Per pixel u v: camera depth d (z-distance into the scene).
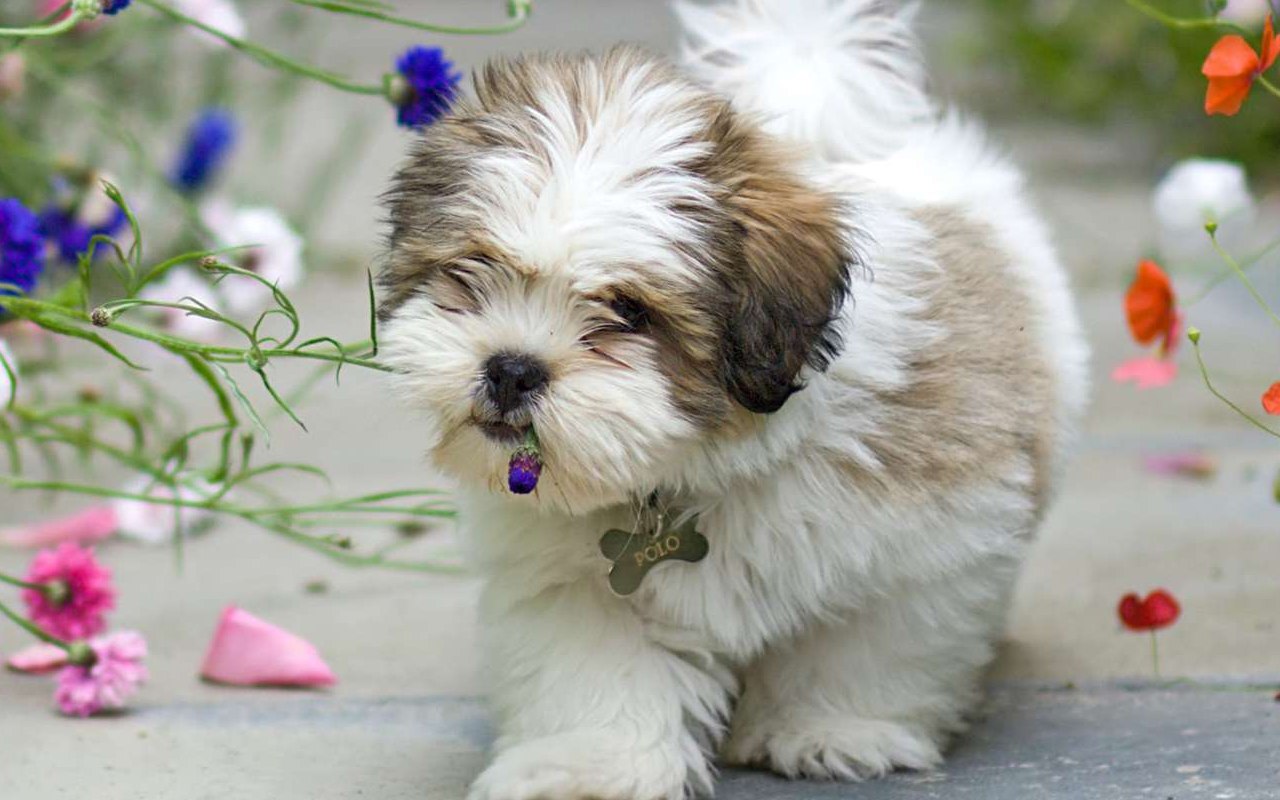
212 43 8.44
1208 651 5.91
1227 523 7.44
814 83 5.37
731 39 5.74
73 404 7.44
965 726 5.18
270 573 7.14
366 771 4.93
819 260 4.42
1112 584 6.68
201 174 9.95
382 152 15.57
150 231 9.95
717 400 4.33
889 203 5.05
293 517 7.14
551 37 21.47
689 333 4.25
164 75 10.84
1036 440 5.16
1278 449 8.64
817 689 5.03
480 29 5.85
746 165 4.50
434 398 4.23
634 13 25.12
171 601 6.73
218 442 8.71
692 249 4.25
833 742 4.88
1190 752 4.88
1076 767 4.83
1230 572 6.77
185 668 5.96
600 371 4.16
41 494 8.08
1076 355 5.82
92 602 5.75
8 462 8.32
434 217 4.41
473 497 4.79
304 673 5.76
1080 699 5.52
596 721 4.70
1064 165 15.38
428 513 5.86
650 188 4.25
